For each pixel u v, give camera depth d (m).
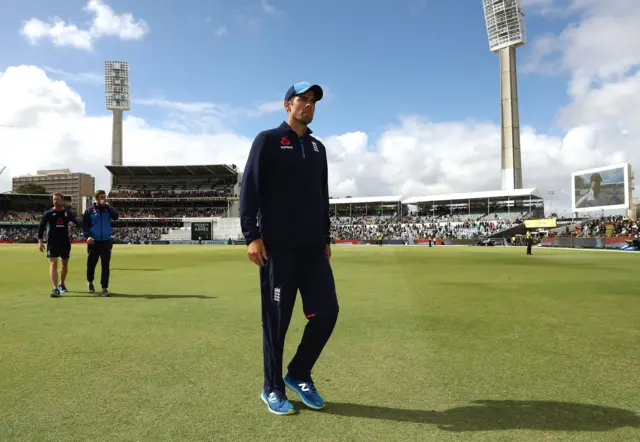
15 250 30.88
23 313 5.35
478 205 63.47
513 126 65.56
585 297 6.86
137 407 2.35
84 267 13.75
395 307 5.84
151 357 3.37
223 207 70.56
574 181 44.94
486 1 67.00
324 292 2.46
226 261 17.44
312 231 2.44
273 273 2.39
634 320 4.90
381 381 2.79
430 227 59.34
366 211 70.75
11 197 70.88
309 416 2.23
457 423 2.13
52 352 3.52
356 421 2.17
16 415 2.24
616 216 43.94
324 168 2.63
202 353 3.49
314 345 2.45
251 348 3.65
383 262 16.95
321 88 2.44
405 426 2.10
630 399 2.45
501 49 66.88
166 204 71.81
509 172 65.38
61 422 2.15
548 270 12.73
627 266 14.52
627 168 39.09
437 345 3.74
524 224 47.66
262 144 2.38
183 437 1.99
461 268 13.59
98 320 4.90
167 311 5.50
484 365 3.14
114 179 74.00
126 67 81.50
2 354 3.45
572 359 3.29
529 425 2.10
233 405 2.38
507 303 6.20
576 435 1.99
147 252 27.89
